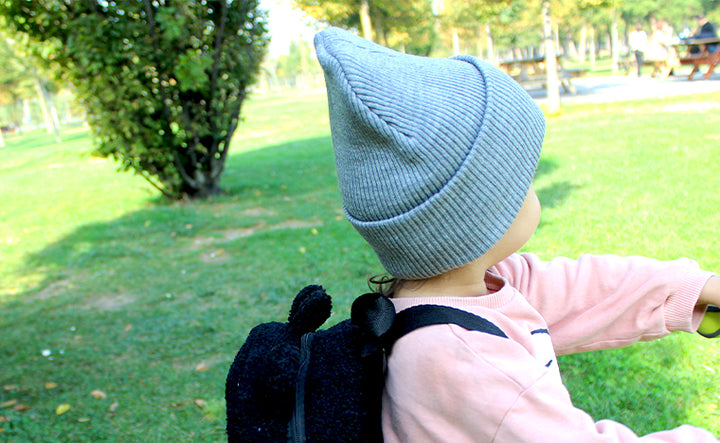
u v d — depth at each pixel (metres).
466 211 0.97
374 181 1.00
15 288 5.58
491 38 29.05
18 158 20.73
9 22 7.21
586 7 13.62
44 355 4.03
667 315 1.18
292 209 7.39
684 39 17.30
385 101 0.97
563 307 1.24
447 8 28.27
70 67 7.40
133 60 7.33
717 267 3.90
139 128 7.69
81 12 7.15
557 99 12.65
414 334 0.98
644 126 9.49
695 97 12.38
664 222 4.84
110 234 6.98
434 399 0.93
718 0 45.16
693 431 0.89
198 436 2.98
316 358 1.03
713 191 5.56
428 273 1.04
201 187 8.52
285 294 4.62
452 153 0.95
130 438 3.01
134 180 11.30
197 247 6.25
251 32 8.13
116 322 4.48
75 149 21.25
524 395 0.90
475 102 0.99
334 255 5.32
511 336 1.06
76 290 5.31
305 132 16.77
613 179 6.44
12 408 3.40
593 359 3.04
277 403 0.98
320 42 1.09
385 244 1.03
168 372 3.65
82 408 3.34
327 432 0.97
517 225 1.07
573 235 4.77
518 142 1.00
